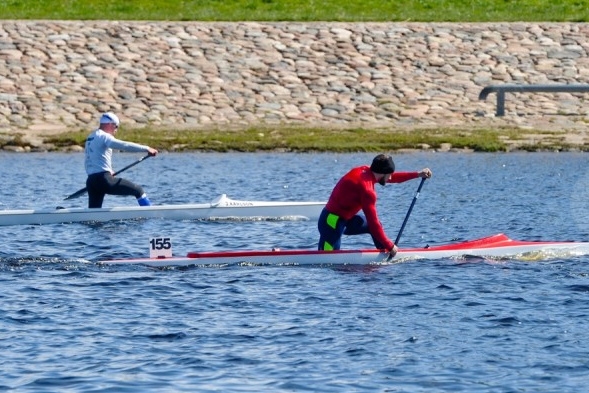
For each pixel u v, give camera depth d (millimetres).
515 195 91312
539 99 143000
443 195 91812
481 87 144125
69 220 77625
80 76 141125
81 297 53406
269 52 147875
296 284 56062
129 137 126625
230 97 139750
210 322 49312
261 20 156500
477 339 46844
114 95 138500
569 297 53250
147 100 138000
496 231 74250
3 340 46562
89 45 146375
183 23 153000
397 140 126312
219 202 79875
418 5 168750
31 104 135625
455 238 71750
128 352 45094
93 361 44000
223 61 145625
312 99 140250
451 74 146125
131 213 78875
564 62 149625
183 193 94250
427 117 137625
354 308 51500
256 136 127938
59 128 131750
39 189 96625
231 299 53125
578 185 97250
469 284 55875
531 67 148375
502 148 124625
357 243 69062
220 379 41969
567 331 47844
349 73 145000
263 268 59812
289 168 110562
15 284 55875
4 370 42906
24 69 141250
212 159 117812
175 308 51500
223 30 151625
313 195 92938
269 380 41875
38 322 49125
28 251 66312
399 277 57469
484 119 137500
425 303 52344
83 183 100500
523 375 42469
